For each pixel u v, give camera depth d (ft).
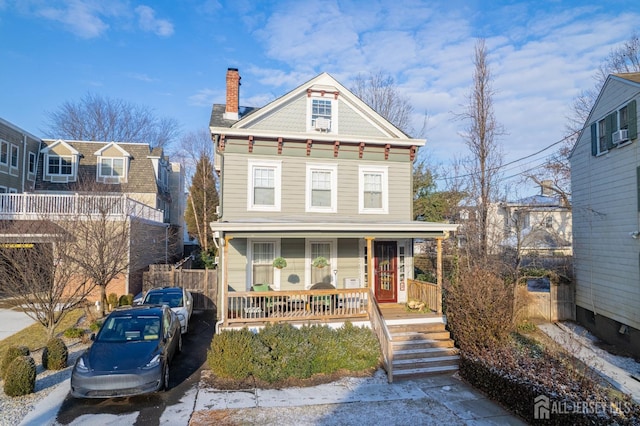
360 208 48.26
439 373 32.81
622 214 43.52
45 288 36.45
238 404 26.25
